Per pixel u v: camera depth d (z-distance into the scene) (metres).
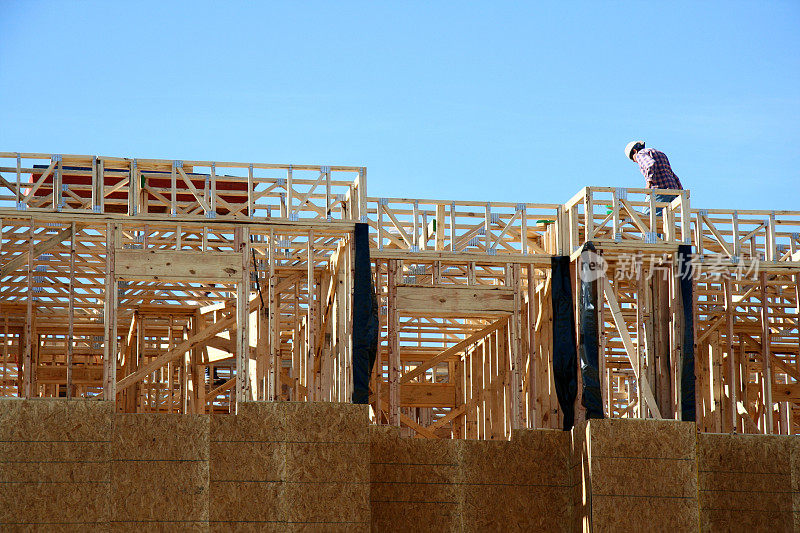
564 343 59.12
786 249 66.75
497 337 66.75
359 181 57.41
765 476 56.41
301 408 52.12
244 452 51.66
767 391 60.44
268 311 57.47
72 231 54.62
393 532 54.78
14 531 49.06
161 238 62.66
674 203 59.94
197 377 69.56
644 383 56.69
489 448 56.53
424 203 60.00
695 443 54.22
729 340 61.81
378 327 56.50
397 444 55.84
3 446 49.81
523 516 56.00
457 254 59.62
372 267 64.06
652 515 53.16
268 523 50.88
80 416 50.78
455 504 55.44
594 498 53.06
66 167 60.19
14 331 72.81
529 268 60.03
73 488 49.97
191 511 51.06
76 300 69.94
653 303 60.09
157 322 73.88
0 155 54.72
